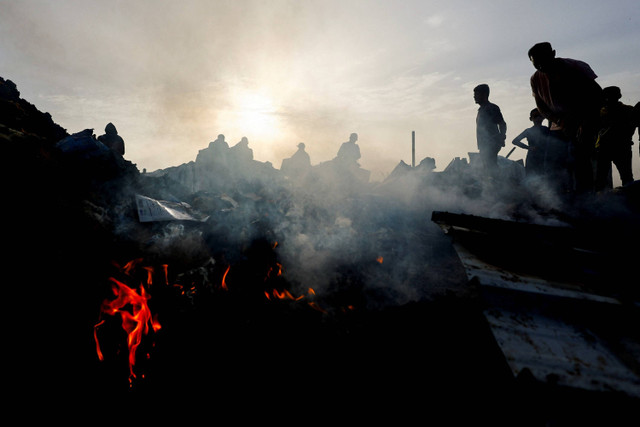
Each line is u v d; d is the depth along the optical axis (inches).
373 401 65.5
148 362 77.2
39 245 79.7
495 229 83.0
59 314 72.8
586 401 35.7
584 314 49.5
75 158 132.6
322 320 91.9
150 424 65.7
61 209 94.3
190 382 73.7
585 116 119.2
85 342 73.7
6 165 92.4
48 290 73.8
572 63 118.3
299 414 65.7
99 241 96.2
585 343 44.3
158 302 90.0
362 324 89.2
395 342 79.0
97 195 122.8
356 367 74.4
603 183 131.3
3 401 60.0
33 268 74.5
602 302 50.1
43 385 65.1
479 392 60.6
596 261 64.4
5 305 66.9
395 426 59.8
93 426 64.2
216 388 72.1
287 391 70.8
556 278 59.1
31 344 66.7
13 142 105.1
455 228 81.0
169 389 72.3
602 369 39.6
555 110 128.2
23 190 89.6
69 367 69.5
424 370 69.2
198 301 94.3
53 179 105.7
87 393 68.6
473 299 86.4
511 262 65.3
